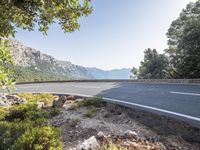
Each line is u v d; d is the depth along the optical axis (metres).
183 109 7.79
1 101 11.32
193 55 30.34
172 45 44.12
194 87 13.10
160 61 44.38
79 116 8.07
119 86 18.36
